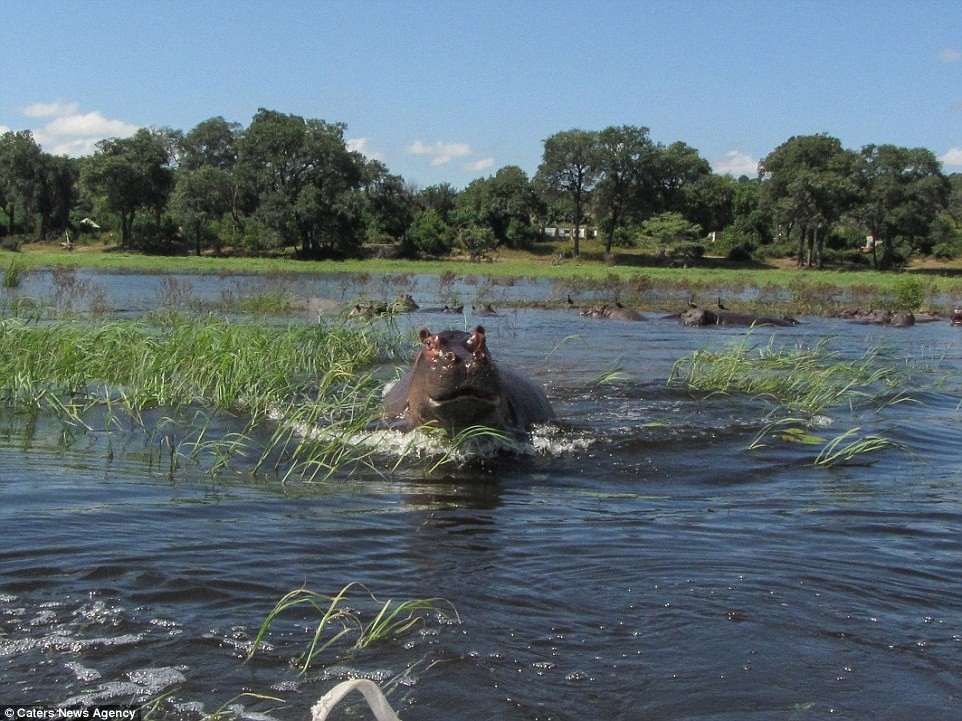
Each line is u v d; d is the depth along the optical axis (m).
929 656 3.93
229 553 5.02
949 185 78.06
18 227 91.25
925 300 33.50
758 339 18.62
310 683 3.61
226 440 8.11
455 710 3.43
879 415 10.09
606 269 64.06
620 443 8.43
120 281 36.19
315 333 12.86
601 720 3.39
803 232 80.62
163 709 3.38
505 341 17.12
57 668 3.67
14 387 9.74
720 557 5.14
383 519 5.84
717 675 3.74
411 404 8.11
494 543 5.37
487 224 88.62
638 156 82.38
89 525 5.42
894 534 5.64
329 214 75.81
